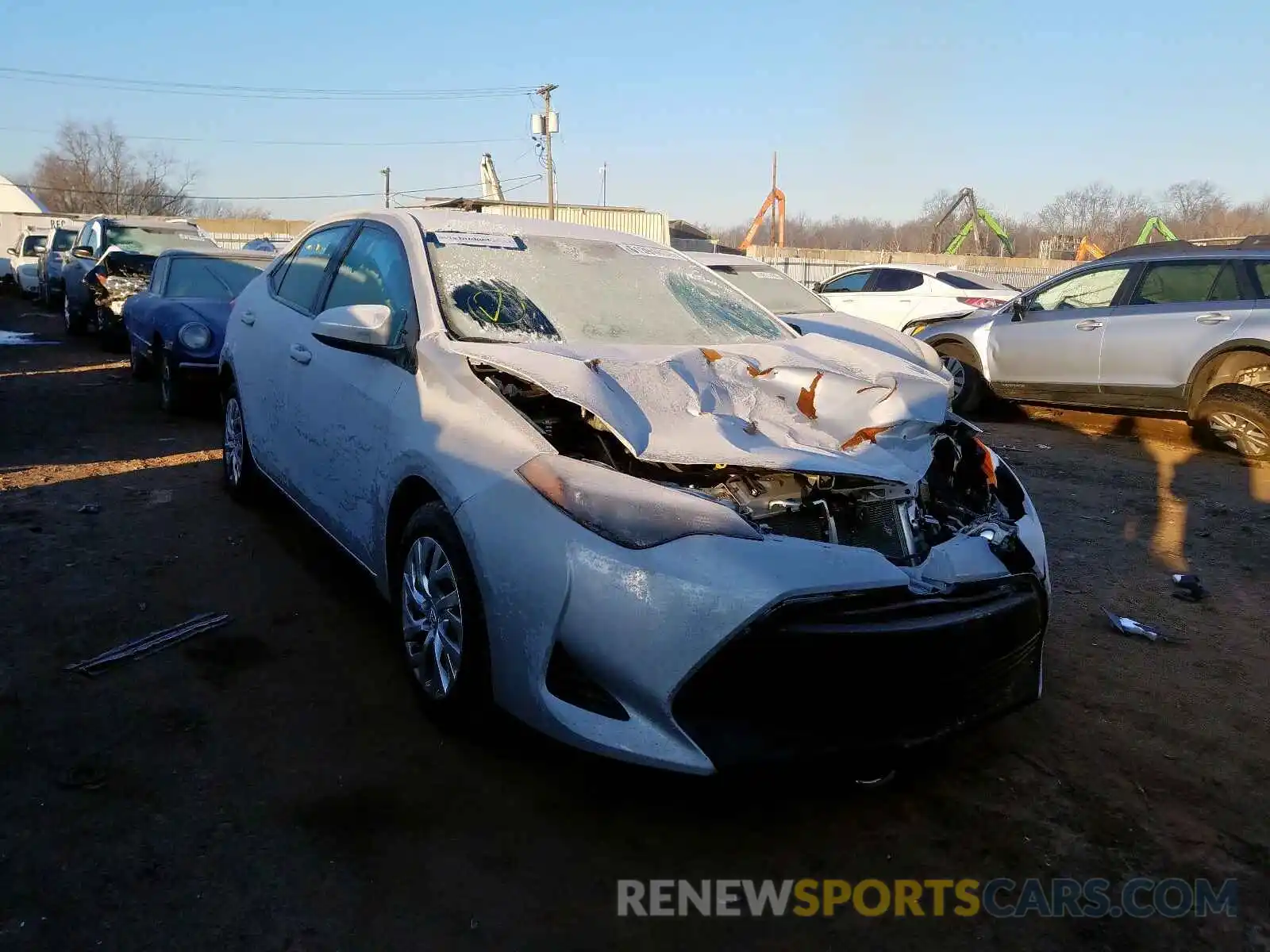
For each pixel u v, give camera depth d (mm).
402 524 3359
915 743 2631
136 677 3355
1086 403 8953
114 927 2215
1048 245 46438
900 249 60906
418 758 2979
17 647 3508
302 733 3074
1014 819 2889
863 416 3258
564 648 2607
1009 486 3545
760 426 3066
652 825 2748
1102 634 4254
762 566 2482
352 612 4000
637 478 2811
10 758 2820
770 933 2373
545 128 39781
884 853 2707
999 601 2797
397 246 3980
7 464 6074
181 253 9281
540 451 2811
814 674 2488
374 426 3482
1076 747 3303
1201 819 2928
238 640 3691
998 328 9555
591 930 2340
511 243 4137
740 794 2930
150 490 5625
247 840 2549
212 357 7598
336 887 2408
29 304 21141
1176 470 7348
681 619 2457
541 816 2746
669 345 3709
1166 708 3598
